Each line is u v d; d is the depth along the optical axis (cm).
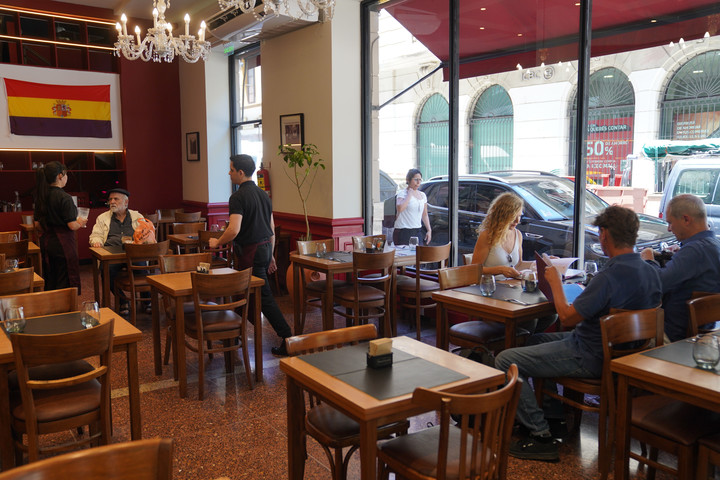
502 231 420
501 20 509
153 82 978
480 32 529
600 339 297
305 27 675
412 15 594
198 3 823
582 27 447
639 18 414
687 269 319
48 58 922
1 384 254
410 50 601
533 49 487
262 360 445
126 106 959
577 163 461
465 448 194
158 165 997
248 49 862
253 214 479
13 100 863
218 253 752
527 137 501
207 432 345
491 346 371
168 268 462
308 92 681
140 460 145
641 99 419
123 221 638
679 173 402
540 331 408
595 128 450
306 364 241
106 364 265
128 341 288
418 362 244
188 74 963
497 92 522
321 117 662
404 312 626
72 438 340
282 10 431
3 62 865
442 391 213
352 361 245
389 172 644
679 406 262
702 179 389
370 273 614
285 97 726
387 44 629
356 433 242
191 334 405
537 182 496
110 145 954
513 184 517
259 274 483
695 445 238
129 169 972
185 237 720
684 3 388
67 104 908
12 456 260
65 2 888
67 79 905
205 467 304
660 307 295
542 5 475
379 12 634
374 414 196
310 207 696
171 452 148
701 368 230
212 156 928
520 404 313
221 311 436
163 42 528
